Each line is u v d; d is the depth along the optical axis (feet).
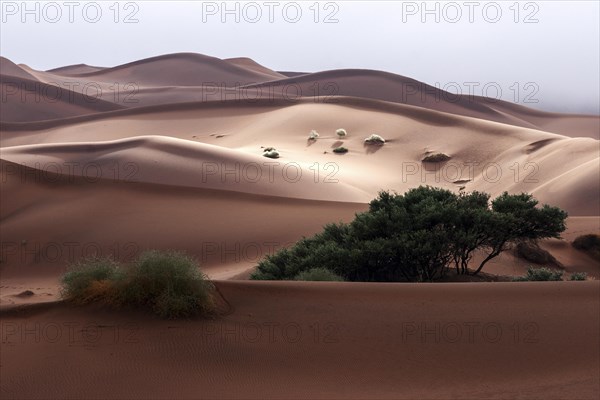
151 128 508.94
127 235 166.09
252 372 33.71
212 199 189.06
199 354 35.22
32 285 134.10
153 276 40.68
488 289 46.01
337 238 100.12
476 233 91.40
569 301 43.47
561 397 31.12
